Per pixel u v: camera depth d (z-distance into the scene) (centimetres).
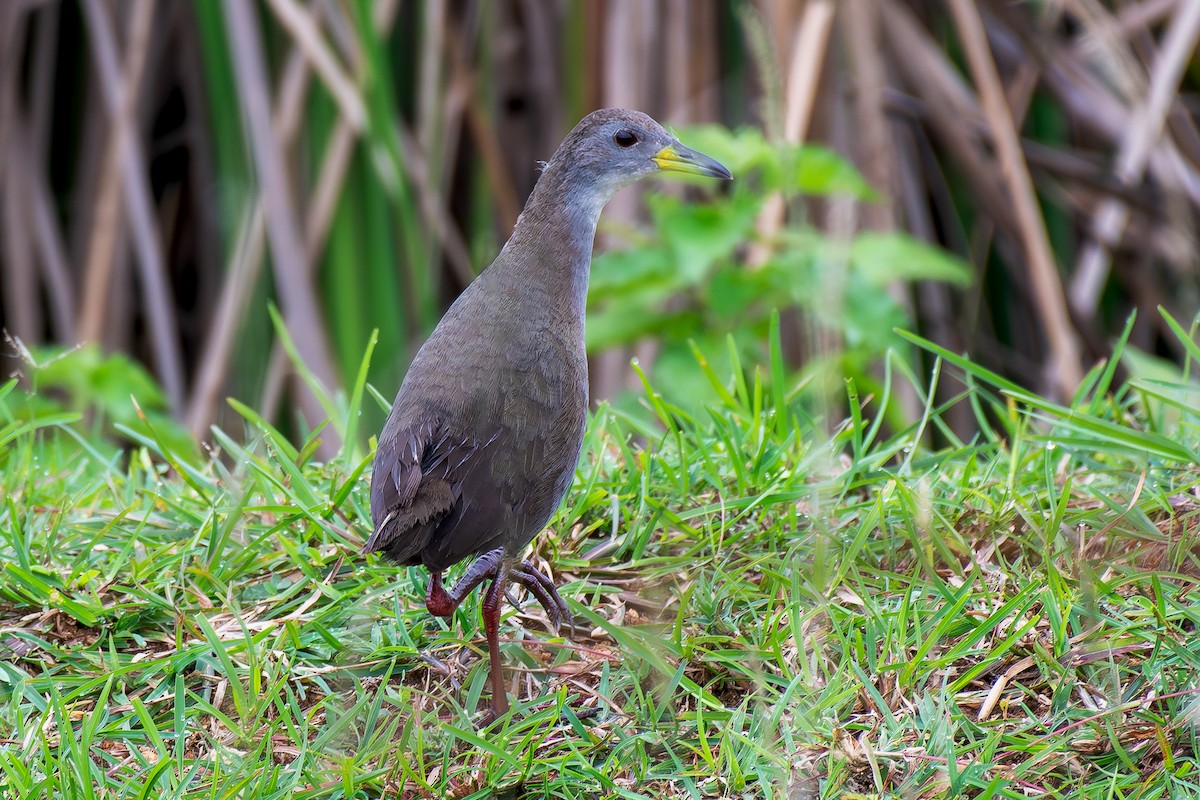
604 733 645
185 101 1405
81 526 796
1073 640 664
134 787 601
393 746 634
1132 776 592
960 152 1330
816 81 1228
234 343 1262
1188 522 733
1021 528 753
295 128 1290
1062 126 1506
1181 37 1270
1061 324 1179
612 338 1127
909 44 1351
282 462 796
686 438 854
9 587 718
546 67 1372
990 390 1405
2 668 677
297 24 1245
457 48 1341
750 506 768
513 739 645
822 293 630
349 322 1278
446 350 690
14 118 1323
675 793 607
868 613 677
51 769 595
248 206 1279
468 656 705
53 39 1347
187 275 1420
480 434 666
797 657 671
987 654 664
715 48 1354
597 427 880
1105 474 814
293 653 681
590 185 782
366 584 727
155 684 675
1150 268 1428
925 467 829
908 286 1405
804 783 604
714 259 1055
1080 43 1426
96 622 712
